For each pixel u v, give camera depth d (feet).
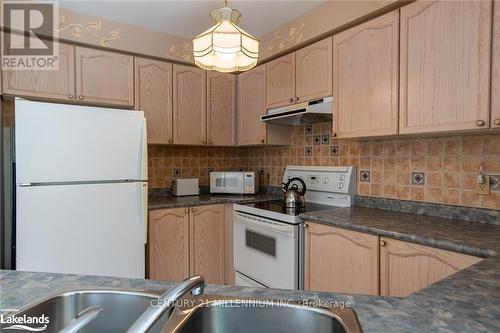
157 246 7.39
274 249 6.78
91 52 7.22
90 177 6.07
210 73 9.09
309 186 8.14
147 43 7.87
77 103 7.27
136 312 2.48
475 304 2.19
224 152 10.61
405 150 6.33
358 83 6.00
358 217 5.85
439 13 4.80
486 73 4.29
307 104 7.13
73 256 5.89
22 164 5.45
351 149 7.41
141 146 6.66
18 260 5.44
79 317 2.23
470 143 5.37
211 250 8.21
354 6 5.94
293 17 7.23
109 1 6.48
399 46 5.34
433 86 4.89
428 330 1.83
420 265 4.45
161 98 8.21
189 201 8.05
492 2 4.24
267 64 8.38
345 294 2.43
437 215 5.78
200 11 6.93
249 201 8.30
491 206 5.12
